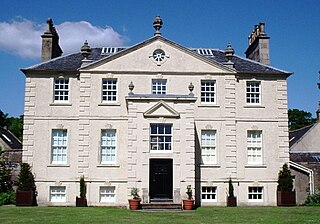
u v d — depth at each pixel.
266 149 30.59
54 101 30.25
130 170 27.42
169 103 28.36
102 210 24.89
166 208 26.47
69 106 30.14
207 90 31.03
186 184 27.61
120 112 30.06
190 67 30.81
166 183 28.23
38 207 26.91
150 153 27.69
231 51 31.53
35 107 30.02
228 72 30.98
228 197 29.31
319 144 43.12
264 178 30.22
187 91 30.59
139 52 30.75
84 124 29.83
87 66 30.34
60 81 30.61
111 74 30.39
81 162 29.38
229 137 30.38
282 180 29.66
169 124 28.27
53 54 33.50
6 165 32.25
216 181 29.78
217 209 26.05
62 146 29.88
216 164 29.95
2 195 30.17
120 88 30.30
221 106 30.66
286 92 31.34
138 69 30.55
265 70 31.47
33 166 29.41
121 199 29.11
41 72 30.41
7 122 69.62
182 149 27.94
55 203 29.12
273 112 31.05
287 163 30.53
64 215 21.50
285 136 30.84
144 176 27.41
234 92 30.89
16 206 27.91
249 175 30.17
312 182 31.14
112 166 29.44
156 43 30.83
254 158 30.59
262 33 33.75
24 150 29.50
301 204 30.83
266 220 19.11
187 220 19.23
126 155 29.64
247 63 32.31
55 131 30.05
